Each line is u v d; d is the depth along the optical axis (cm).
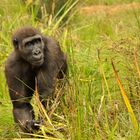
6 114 1342
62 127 1180
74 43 1673
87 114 1187
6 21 1923
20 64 1262
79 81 1309
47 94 1255
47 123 1181
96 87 1355
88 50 1598
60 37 1648
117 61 1454
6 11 2062
